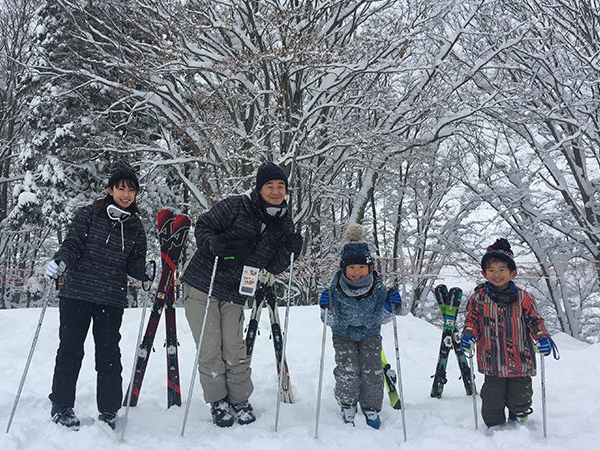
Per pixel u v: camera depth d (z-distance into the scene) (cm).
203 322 324
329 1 1002
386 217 1827
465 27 1167
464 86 1295
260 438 298
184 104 1075
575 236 1458
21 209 1314
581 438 308
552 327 1764
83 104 1274
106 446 277
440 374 406
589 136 1225
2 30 1697
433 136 1163
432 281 1762
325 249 1642
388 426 334
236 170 1113
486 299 336
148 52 1135
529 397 328
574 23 1294
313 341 545
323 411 362
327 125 1133
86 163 1336
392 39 1072
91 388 390
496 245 343
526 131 1411
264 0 976
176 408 364
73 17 1093
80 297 310
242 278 340
